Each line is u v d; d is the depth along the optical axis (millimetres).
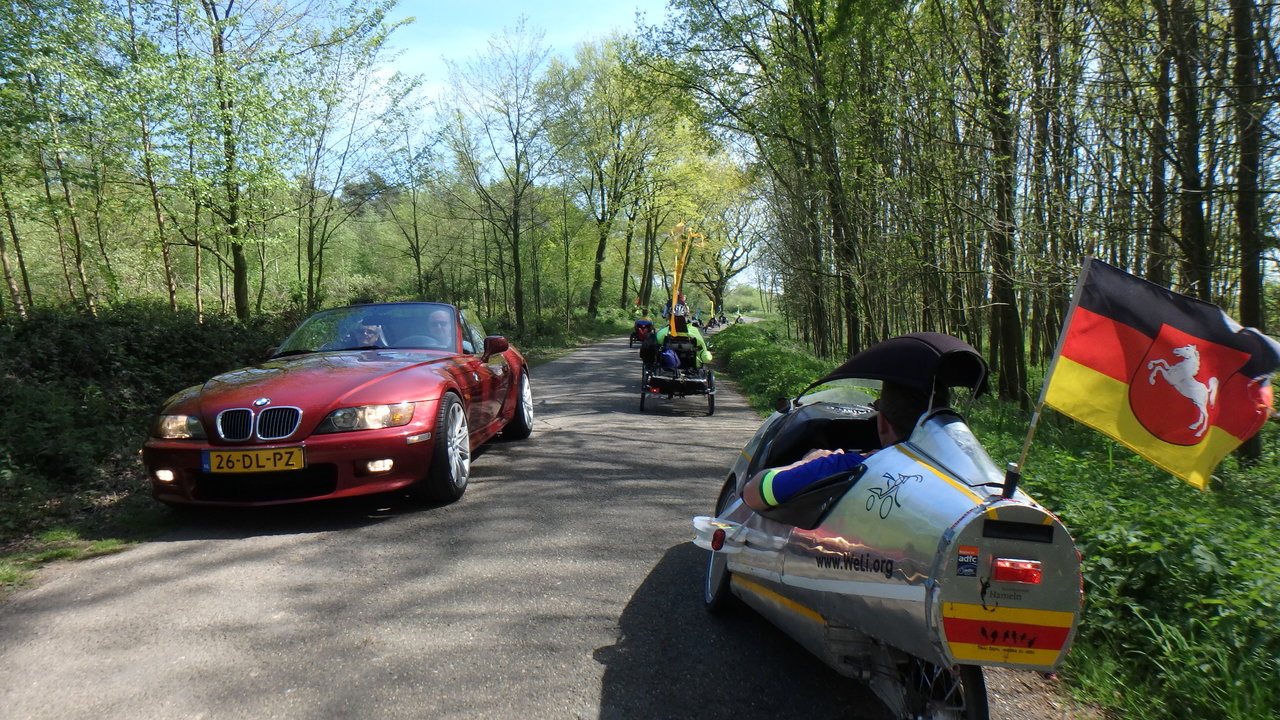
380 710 2723
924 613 2084
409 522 5105
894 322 17219
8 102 11422
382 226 41594
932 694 2412
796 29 16906
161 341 10000
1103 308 2658
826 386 4156
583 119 31531
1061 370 2645
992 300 11305
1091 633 3307
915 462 2406
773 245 22984
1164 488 5344
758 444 3852
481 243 36594
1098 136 8117
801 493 2709
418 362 5973
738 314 60969
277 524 5055
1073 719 2818
